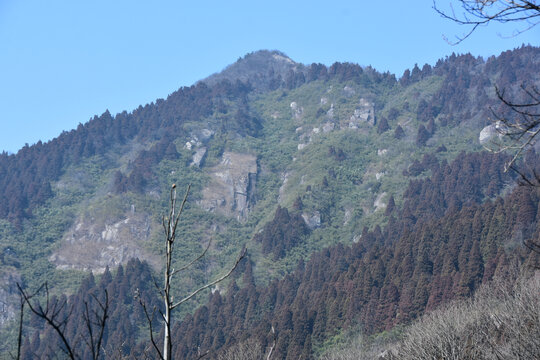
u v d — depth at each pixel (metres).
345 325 93.12
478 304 49.91
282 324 95.00
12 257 177.62
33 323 120.00
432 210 160.38
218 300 124.69
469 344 38.62
